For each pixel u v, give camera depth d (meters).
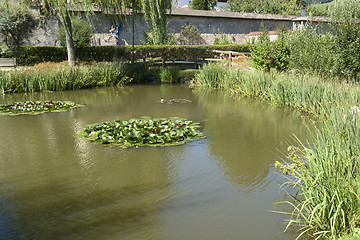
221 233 3.00
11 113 7.96
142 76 15.22
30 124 7.01
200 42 25.61
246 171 4.45
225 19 26.31
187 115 8.10
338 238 2.70
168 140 5.62
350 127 3.28
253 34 25.94
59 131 6.43
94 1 13.42
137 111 8.53
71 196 3.70
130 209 3.40
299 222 3.07
